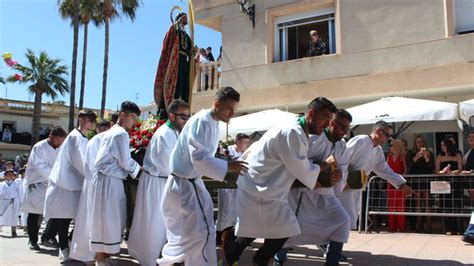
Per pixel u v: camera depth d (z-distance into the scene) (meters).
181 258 4.02
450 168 8.76
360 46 12.45
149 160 5.37
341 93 12.57
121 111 5.53
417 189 8.49
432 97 11.61
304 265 5.64
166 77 7.11
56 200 6.10
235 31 14.62
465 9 11.34
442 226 8.92
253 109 14.11
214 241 4.18
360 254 6.23
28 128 40.34
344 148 5.00
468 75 10.89
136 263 6.04
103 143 5.37
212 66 15.15
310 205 4.73
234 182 4.58
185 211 4.07
